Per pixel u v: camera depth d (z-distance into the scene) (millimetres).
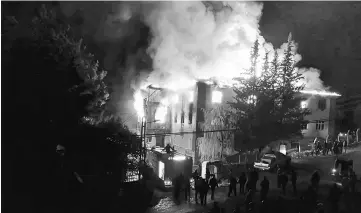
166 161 30562
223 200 22062
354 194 19359
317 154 35438
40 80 17844
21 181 16109
